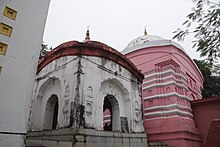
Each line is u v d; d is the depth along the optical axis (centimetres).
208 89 2217
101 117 867
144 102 1521
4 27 356
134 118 1041
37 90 1081
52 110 1034
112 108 1037
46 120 991
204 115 1476
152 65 1630
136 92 1128
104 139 812
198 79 2033
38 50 403
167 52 1611
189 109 1477
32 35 399
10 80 339
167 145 1194
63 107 832
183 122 1320
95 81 880
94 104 839
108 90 977
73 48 909
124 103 1055
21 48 371
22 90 352
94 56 920
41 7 440
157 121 1384
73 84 825
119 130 955
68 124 765
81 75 834
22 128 336
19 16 385
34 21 412
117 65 1041
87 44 900
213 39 512
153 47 1700
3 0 365
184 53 1773
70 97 812
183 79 1539
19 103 342
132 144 948
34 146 663
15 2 385
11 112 327
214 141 925
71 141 708
